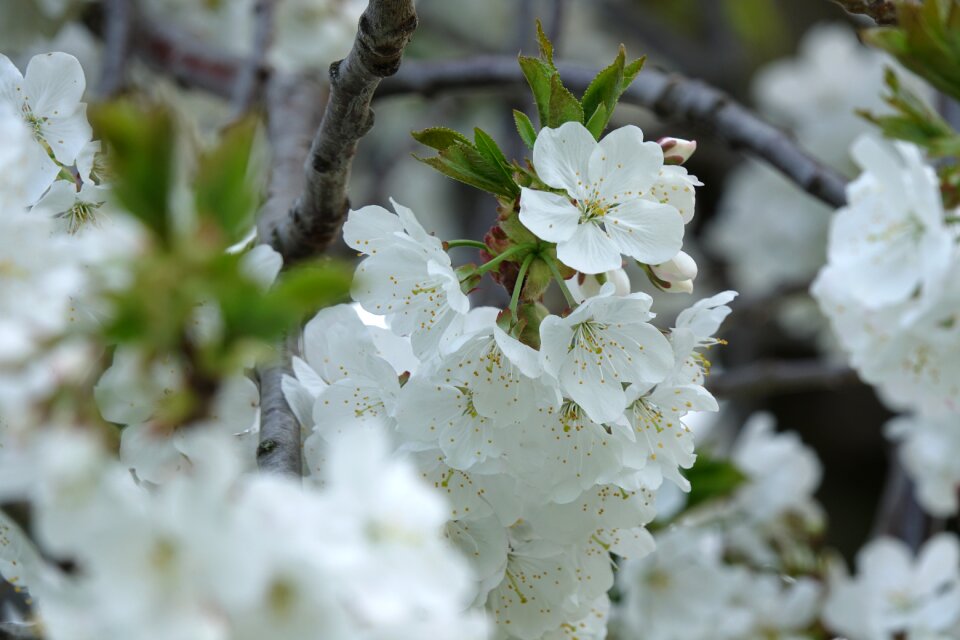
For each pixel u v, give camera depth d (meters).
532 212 0.94
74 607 0.86
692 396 0.95
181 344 0.86
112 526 0.85
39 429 0.86
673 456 0.95
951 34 1.01
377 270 0.95
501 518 0.95
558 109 0.95
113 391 0.90
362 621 0.86
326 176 1.00
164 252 0.85
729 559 1.16
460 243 0.96
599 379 0.94
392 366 0.95
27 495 0.87
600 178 0.95
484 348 0.95
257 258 0.94
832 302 1.07
